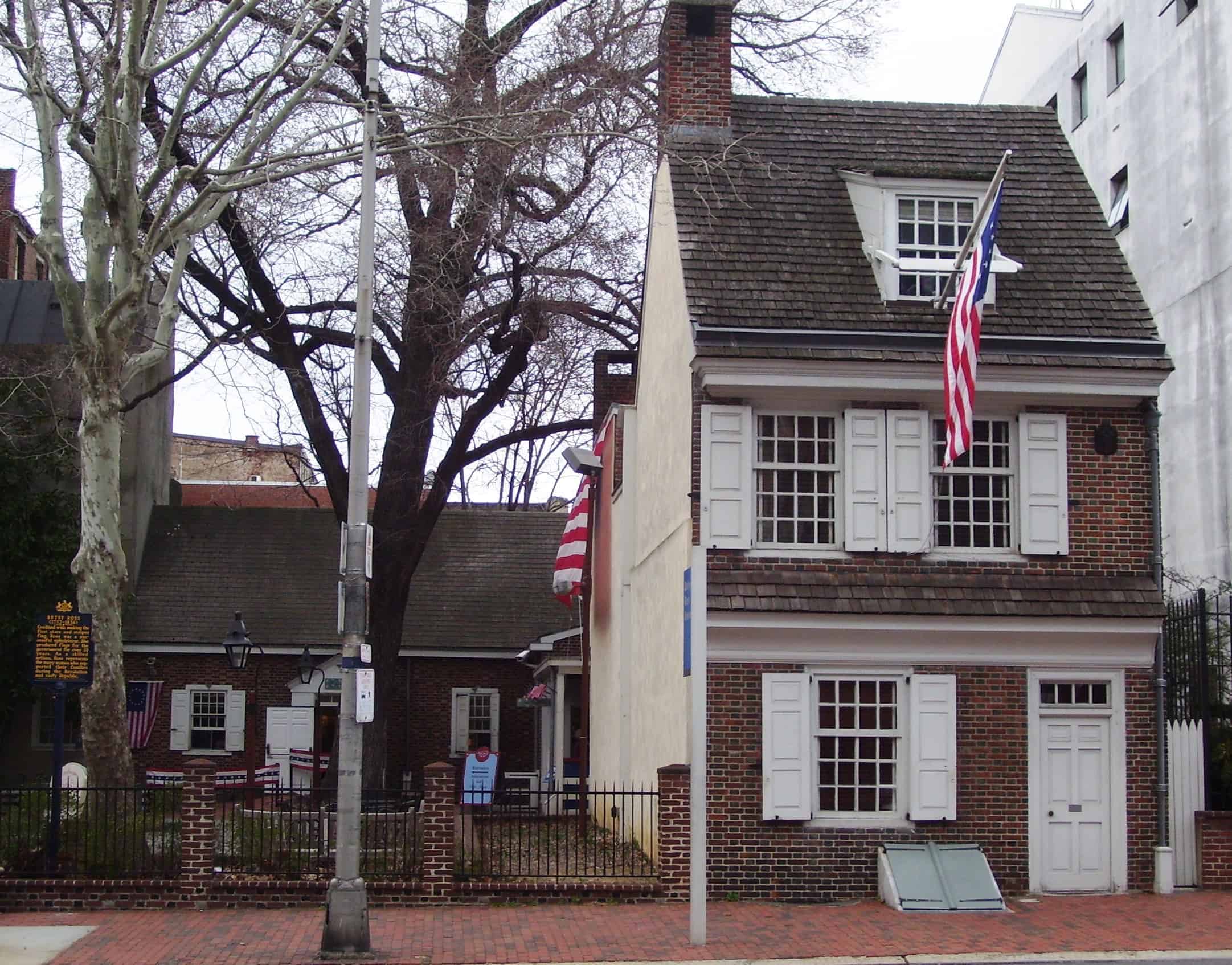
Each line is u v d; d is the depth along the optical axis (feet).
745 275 62.85
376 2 50.49
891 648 59.11
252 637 105.91
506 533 120.16
